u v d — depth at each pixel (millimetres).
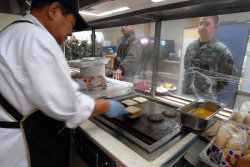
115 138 871
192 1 897
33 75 621
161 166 684
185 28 1882
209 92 1455
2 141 720
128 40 2215
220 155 661
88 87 1410
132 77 2000
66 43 2482
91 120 1059
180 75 1806
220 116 1077
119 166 732
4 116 701
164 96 1527
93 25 1969
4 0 1770
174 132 911
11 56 633
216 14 1086
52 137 844
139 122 1026
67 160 990
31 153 783
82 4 1114
